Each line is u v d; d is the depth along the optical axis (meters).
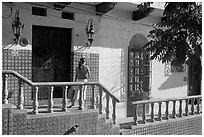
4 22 7.93
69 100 9.08
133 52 10.76
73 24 9.18
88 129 7.55
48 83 6.92
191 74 13.16
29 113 6.94
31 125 6.68
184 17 4.55
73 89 8.34
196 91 13.31
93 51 9.59
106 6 9.22
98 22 9.69
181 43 4.44
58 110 7.38
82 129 7.45
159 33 4.81
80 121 7.43
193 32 4.43
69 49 9.38
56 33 9.19
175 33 4.56
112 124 8.06
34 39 8.75
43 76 8.97
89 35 9.40
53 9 8.80
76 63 9.23
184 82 12.61
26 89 8.36
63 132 7.14
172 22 4.64
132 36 10.65
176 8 4.72
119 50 10.31
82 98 7.55
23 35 8.29
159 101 9.20
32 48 8.72
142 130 8.70
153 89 11.45
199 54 4.39
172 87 12.13
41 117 6.82
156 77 11.55
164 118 9.61
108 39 9.99
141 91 11.06
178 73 12.36
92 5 9.52
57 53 9.23
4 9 7.92
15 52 8.15
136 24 10.73
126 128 8.50
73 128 7.25
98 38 9.70
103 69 9.90
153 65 11.42
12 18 8.06
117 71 10.30
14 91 8.12
